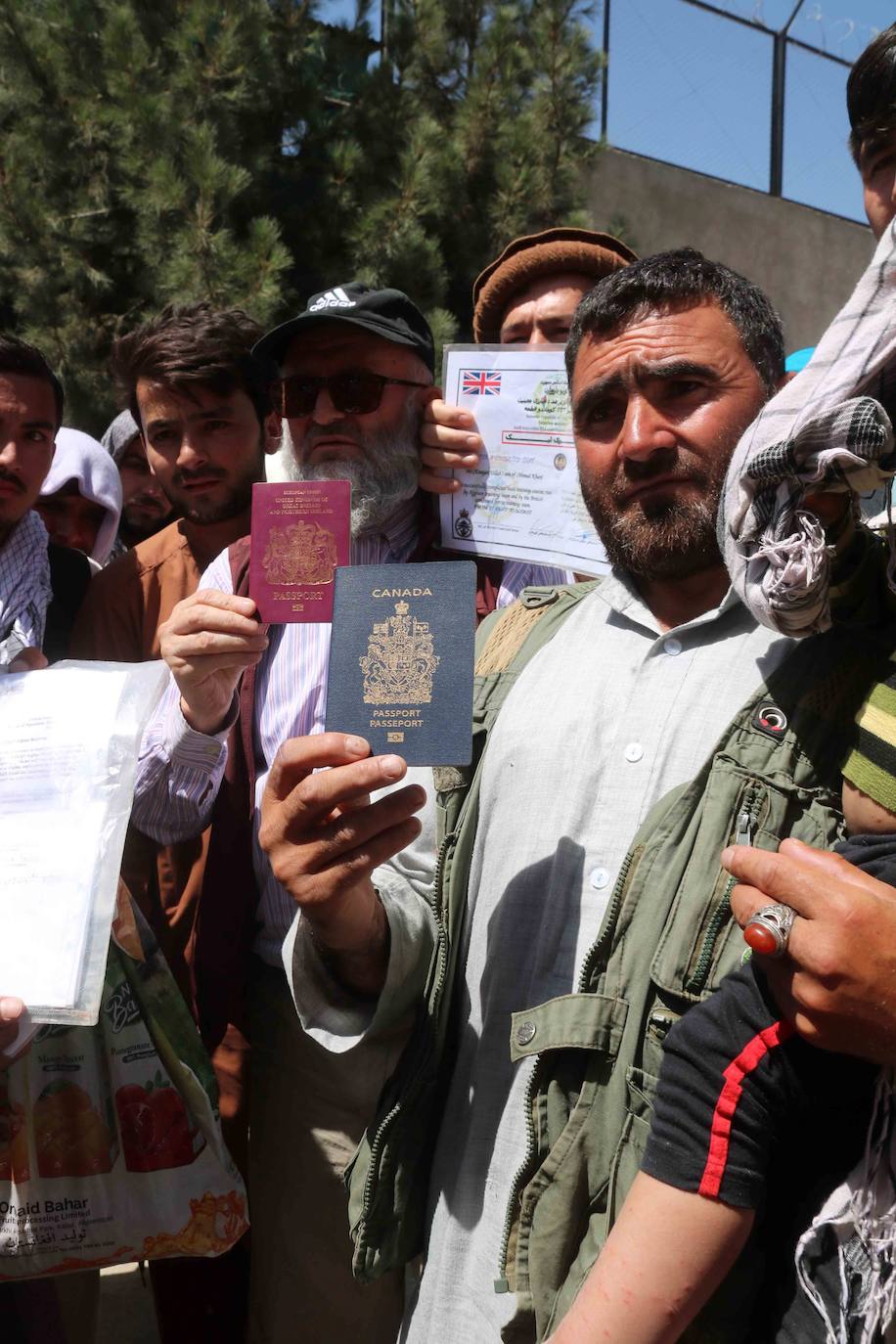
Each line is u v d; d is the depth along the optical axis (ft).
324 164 25.61
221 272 22.58
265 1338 7.51
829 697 4.37
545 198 26.00
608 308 5.24
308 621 6.32
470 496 7.89
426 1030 5.04
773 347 5.32
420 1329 4.90
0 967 5.64
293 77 25.53
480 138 26.00
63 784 5.96
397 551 8.46
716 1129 3.67
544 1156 4.47
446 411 7.85
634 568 5.26
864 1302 3.48
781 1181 3.81
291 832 4.77
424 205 24.72
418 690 4.94
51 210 23.98
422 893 5.50
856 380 3.76
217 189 22.98
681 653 5.07
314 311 8.04
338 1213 7.38
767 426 4.03
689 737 4.79
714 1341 3.79
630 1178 4.21
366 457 8.07
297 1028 7.54
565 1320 3.76
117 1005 6.30
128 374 9.41
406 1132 5.04
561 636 5.56
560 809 4.98
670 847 4.45
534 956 4.91
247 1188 7.76
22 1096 6.15
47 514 11.50
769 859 3.70
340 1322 7.39
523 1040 4.54
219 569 8.31
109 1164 6.23
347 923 4.86
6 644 7.53
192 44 24.26
